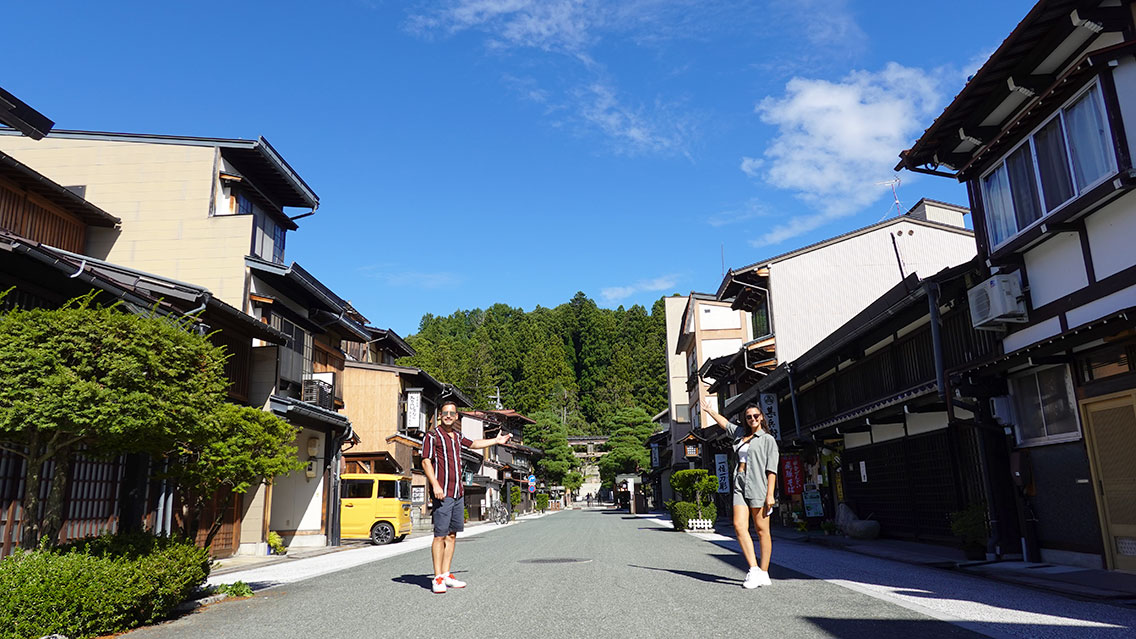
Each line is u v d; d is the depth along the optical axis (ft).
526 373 294.87
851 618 15.87
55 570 16.63
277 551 49.42
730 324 119.65
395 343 102.94
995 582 23.17
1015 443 30.55
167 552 20.74
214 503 43.78
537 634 14.87
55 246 48.75
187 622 18.94
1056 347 25.25
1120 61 23.34
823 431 54.19
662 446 166.20
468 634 15.10
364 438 84.48
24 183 45.06
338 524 59.36
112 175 54.34
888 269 73.77
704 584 22.52
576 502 275.18
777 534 56.13
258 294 53.31
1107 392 24.89
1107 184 23.36
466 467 125.80
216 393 21.89
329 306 61.21
